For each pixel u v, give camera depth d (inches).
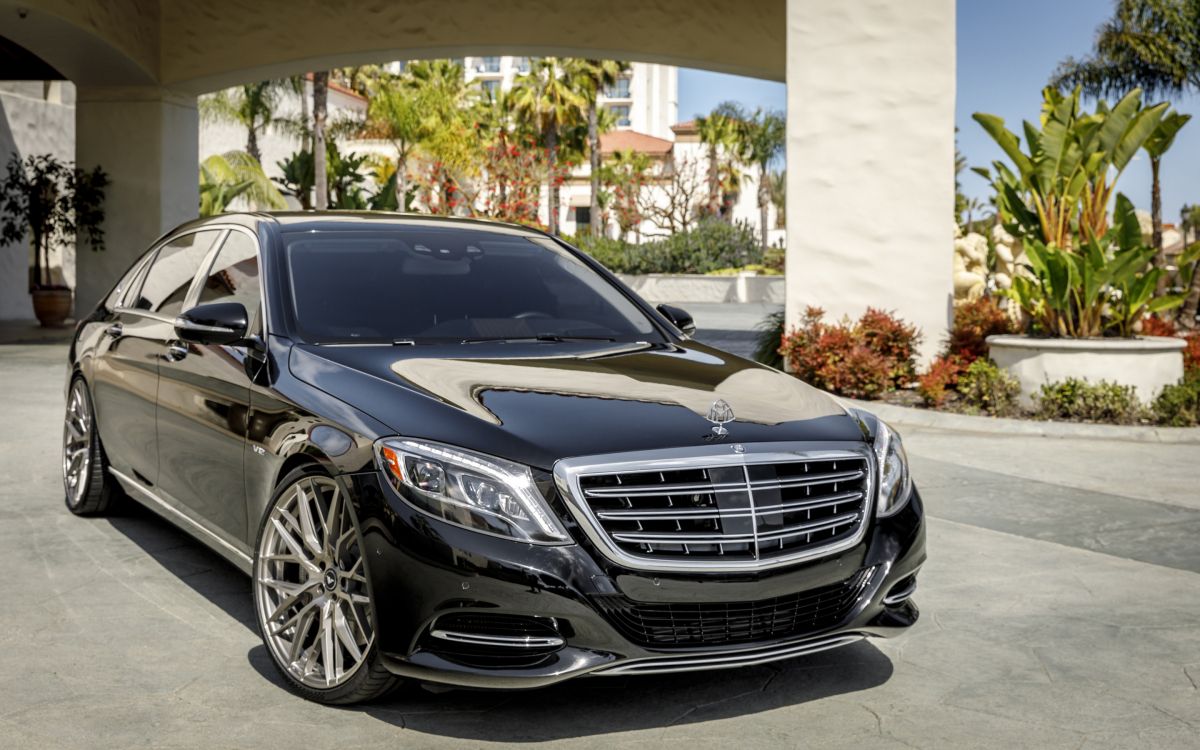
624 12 678.5
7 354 577.9
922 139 469.1
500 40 682.2
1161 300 419.5
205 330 169.0
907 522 151.2
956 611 190.4
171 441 191.8
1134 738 138.3
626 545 131.0
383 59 710.5
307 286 177.3
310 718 139.7
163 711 141.0
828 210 479.5
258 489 160.9
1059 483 300.4
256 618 177.8
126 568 203.3
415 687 149.9
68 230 708.0
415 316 177.2
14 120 858.8
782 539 137.9
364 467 136.9
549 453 132.3
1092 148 424.2
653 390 152.3
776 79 695.7
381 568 132.6
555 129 2047.2
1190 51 1066.1
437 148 1481.3
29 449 317.7
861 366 444.5
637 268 1701.5
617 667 131.4
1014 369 417.4
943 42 464.4
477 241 202.5
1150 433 376.2
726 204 2726.4
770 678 156.9
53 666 155.6
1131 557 226.8
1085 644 173.9
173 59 695.7
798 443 142.8
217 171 1153.4
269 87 1309.1
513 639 129.6
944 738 137.6
